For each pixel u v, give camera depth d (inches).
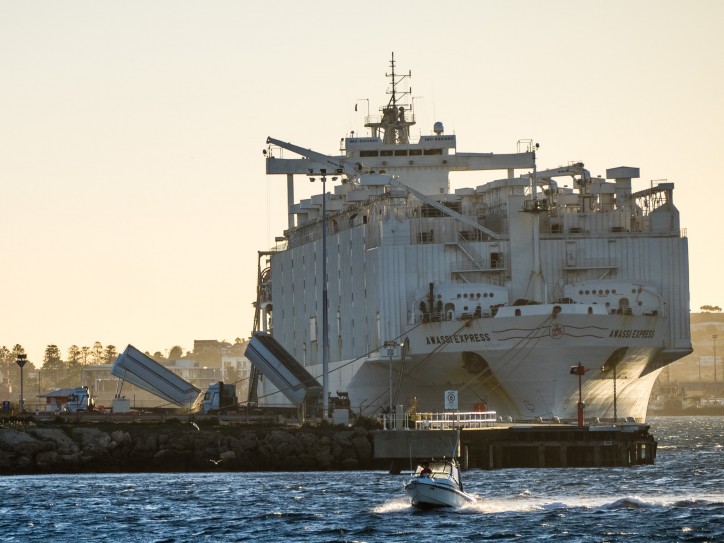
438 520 6491.1
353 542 5895.7
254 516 6663.4
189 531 6225.4
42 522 6510.8
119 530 6269.7
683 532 6102.4
